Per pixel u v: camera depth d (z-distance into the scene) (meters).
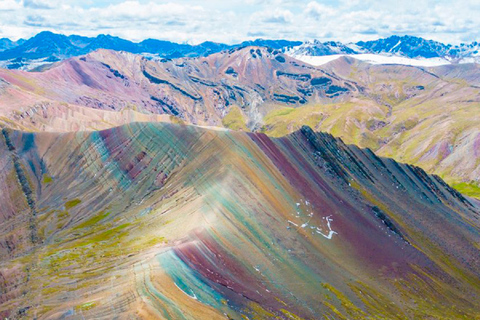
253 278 97.50
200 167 140.75
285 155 158.12
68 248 116.25
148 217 127.50
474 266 151.25
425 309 111.69
